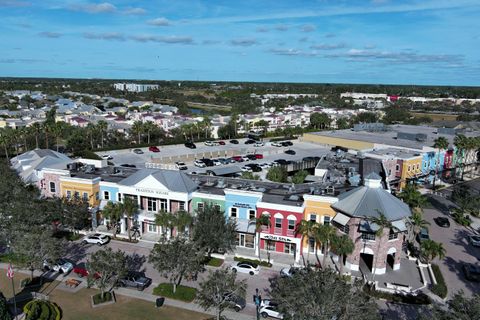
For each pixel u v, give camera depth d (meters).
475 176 117.88
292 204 58.19
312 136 150.75
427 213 82.62
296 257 57.03
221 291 40.34
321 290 32.72
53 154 85.38
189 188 63.28
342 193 60.31
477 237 67.50
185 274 47.56
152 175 63.38
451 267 57.84
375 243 53.47
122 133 149.88
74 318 42.56
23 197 61.50
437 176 108.75
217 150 136.62
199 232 54.62
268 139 163.75
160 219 57.38
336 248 51.31
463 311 31.56
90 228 67.50
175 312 44.31
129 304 45.69
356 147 131.62
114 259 45.62
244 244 61.66
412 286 51.22
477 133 138.00
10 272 43.16
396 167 98.00
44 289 48.81
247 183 69.31
